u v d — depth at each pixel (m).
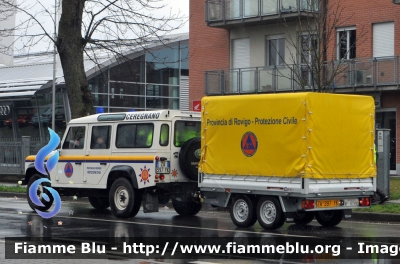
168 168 16.31
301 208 13.66
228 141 14.80
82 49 24.00
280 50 32.75
